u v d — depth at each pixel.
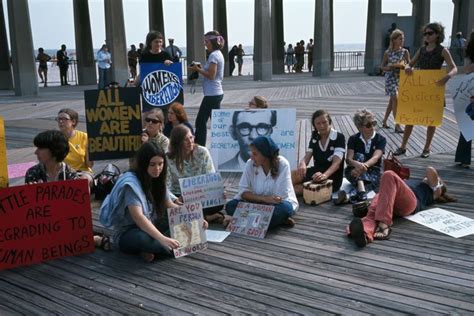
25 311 3.56
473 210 5.42
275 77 25.17
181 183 5.10
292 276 4.00
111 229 5.23
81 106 14.89
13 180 7.11
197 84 20.53
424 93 7.61
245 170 5.28
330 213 5.51
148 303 3.62
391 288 3.76
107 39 19.52
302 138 9.35
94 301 3.68
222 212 5.59
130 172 4.45
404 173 5.55
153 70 7.42
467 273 3.98
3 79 23.27
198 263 4.30
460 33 25.55
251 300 3.63
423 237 4.74
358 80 21.94
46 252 4.43
